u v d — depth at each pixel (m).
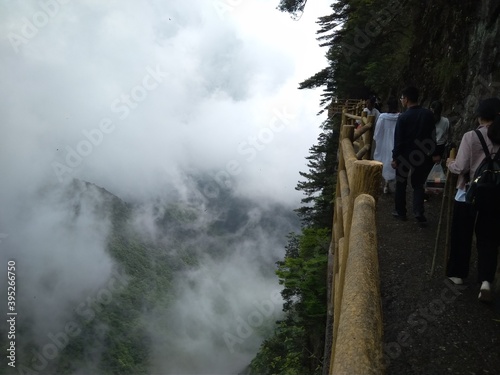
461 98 6.87
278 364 17.38
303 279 8.36
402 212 5.14
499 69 5.61
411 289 3.58
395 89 13.32
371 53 17.08
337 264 3.92
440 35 8.85
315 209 17.31
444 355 2.75
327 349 4.21
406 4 12.32
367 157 5.02
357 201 2.05
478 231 3.10
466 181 3.15
